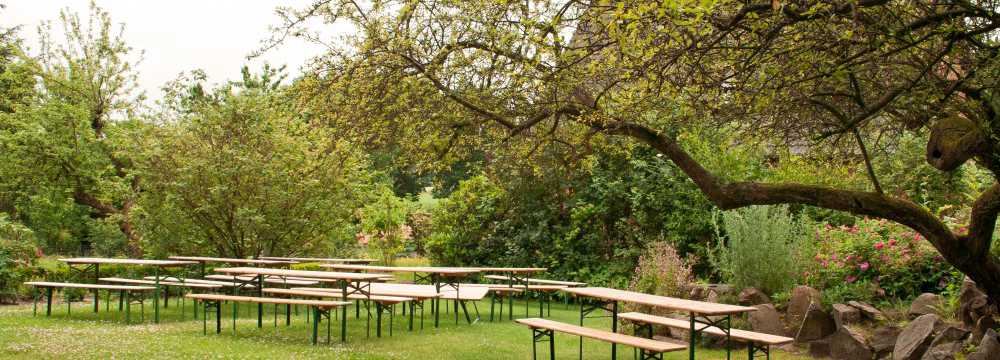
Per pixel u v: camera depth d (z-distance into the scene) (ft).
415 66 25.46
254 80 62.23
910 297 29.76
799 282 33.71
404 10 24.14
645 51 18.11
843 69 17.56
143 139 51.37
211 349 27.45
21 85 72.84
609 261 50.03
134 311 40.65
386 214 66.08
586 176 51.57
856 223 36.50
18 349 26.08
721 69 21.22
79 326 33.78
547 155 33.53
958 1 16.29
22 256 45.93
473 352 28.40
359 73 25.84
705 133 44.47
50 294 37.63
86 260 37.73
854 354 26.63
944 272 29.30
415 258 75.36
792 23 16.53
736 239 35.53
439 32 25.34
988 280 20.81
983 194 19.90
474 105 25.59
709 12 14.92
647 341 23.39
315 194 50.44
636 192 48.11
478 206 56.44
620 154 47.78
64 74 70.13
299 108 28.17
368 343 30.30
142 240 52.54
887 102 18.71
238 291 45.29
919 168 40.37
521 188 52.19
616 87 24.91
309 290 37.45
